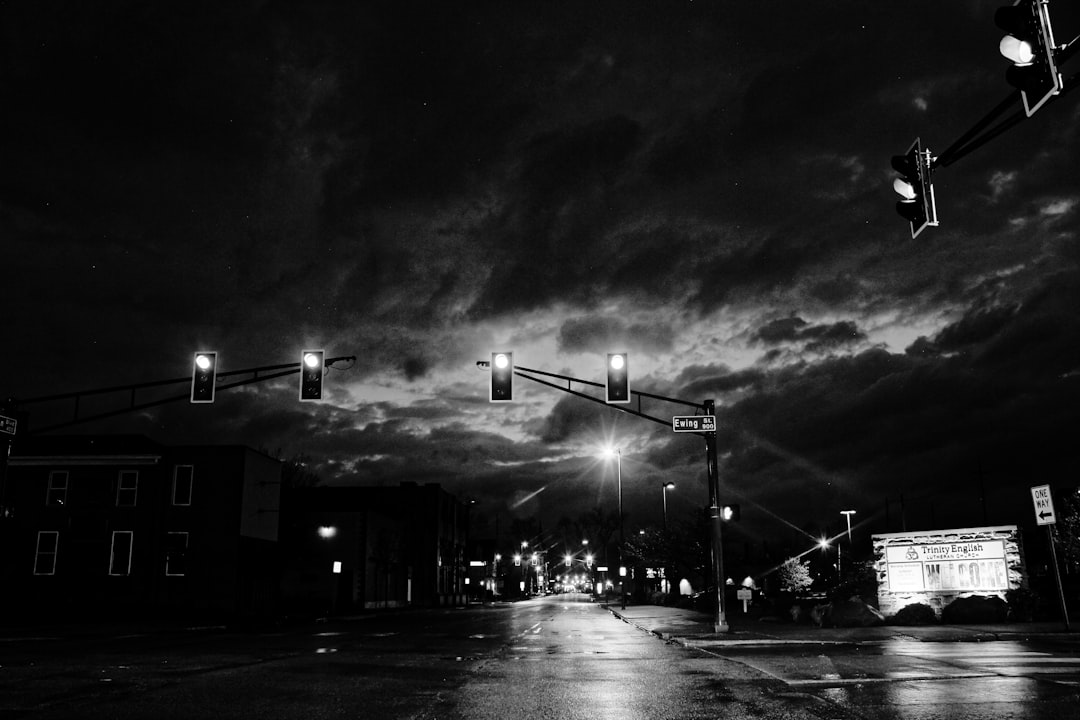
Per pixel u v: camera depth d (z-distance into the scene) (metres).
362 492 78.75
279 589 50.91
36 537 45.41
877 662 15.90
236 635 28.12
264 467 49.47
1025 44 8.41
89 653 19.44
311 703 11.18
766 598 42.00
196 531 45.84
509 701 11.45
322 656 18.73
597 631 30.66
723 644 21.59
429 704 11.13
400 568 69.81
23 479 45.97
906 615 26.70
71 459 46.06
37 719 9.74
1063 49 8.19
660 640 24.98
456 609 68.31
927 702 10.68
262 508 49.03
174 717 9.95
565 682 13.73
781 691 12.19
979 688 11.91
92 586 45.03
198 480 46.50
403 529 72.38
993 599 26.42
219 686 12.95
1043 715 9.52
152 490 46.22
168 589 45.19
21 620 36.69
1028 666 14.60
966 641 20.28
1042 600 29.41
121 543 45.59
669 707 10.80
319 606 56.47
